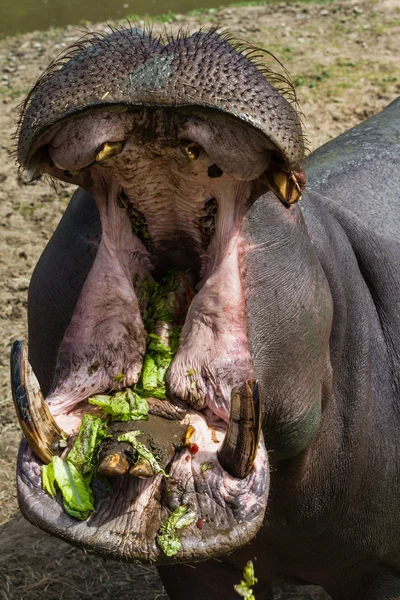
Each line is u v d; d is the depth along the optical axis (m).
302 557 4.92
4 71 14.84
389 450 4.80
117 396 3.70
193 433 3.61
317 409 4.29
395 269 4.93
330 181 5.42
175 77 3.18
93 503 3.52
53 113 3.22
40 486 3.55
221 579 5.00
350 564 4.97
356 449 4.66
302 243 4.11
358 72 13.63
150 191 3.67
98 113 3.26
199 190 3.63
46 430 3.56
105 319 3.82
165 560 3.40
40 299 4.40
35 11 20.39
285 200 3.50
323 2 17.36
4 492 7.05
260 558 4.96
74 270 4.21
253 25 16.25
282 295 3.98
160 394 3.74
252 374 3.71
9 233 10.00
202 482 3.50
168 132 3.32
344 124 11.94
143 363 3.82
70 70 3.27
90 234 4.20
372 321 4.82
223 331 3.74
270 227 3.95
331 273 4.46
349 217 4.91
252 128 3.21
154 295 4.00
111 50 3.27
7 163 11.48
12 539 6.71
